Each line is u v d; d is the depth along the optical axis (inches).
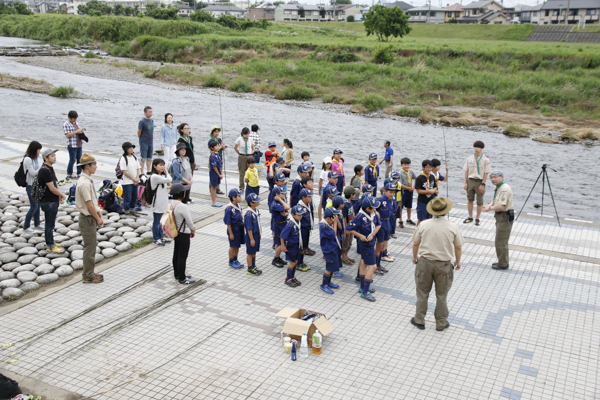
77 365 236.4
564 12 4028.1
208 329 271.3
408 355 249.8
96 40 2898.6
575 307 302.5
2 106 1150.3
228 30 3166.8
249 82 1749.5
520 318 288.7
